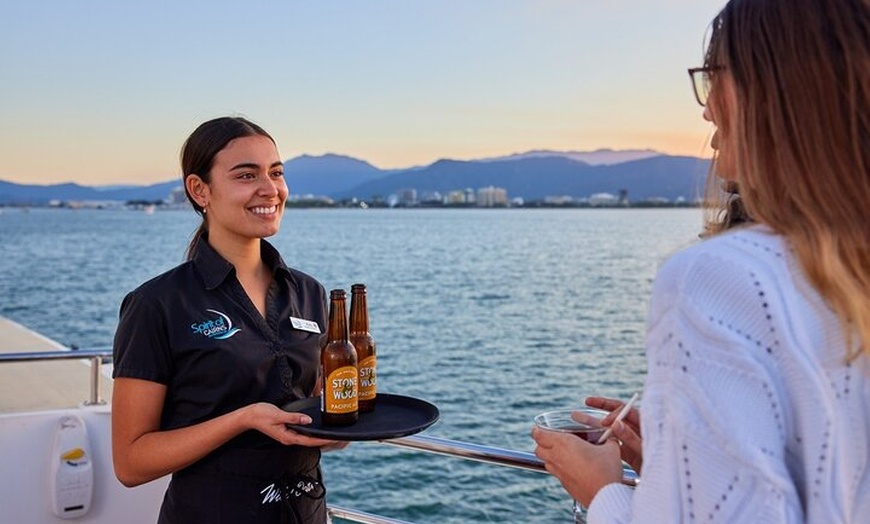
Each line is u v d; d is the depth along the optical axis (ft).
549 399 40.52
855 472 3.18
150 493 10.50
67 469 9.82
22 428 9.85
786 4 3.38
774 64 3.34
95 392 10.59
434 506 23.98
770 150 3.35
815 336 3.12
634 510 3.29
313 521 6.66
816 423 3.07
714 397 3.08
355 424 6.08
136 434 6.18
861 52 3.18
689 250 3.44
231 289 6.49
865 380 3.15
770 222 3.33
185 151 6.75
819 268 3.12
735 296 3.19
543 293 93.91
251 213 6.49
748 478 2.99
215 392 6.28
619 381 44.96
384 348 55.83
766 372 3.09
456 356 52.90
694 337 3.19
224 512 6.28
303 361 6.69
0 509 9.75
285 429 5.74
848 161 3.17
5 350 27.99
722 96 3.72
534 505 23.97
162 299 6.24
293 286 7.00
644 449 3.33
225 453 6.30
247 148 6.49
